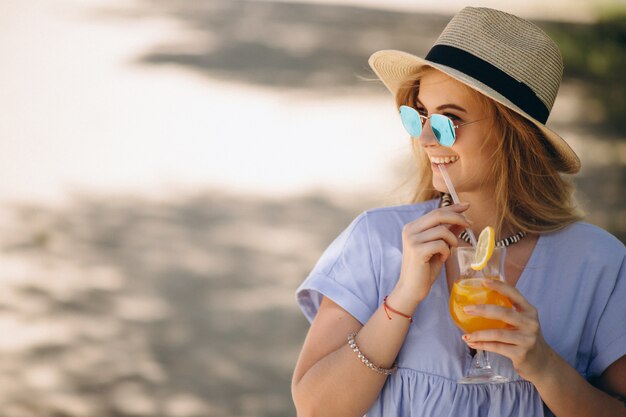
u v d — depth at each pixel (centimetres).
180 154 1097
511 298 265
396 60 299
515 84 284
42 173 1029
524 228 299
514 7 1814
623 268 296
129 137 1147
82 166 1052
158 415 599
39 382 636
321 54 1515
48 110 1240
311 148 1119
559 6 1814
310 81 1382
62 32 1594
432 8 1900
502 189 295
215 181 1020
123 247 850
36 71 1397
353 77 1405
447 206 290
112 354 673
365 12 1827
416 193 323
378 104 1289
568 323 291
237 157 1091
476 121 288
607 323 292
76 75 1384
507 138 293
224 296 762
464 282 273
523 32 289
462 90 287
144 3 1825
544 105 290
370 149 1118
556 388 268
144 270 805
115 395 622
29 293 759
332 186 1009
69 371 650
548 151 301
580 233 300
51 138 1138
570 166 301
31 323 712
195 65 1444
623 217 898
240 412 605
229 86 1352
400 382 288
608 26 1617
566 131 1170
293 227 902
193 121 1205
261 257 834
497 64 283
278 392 629
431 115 284
